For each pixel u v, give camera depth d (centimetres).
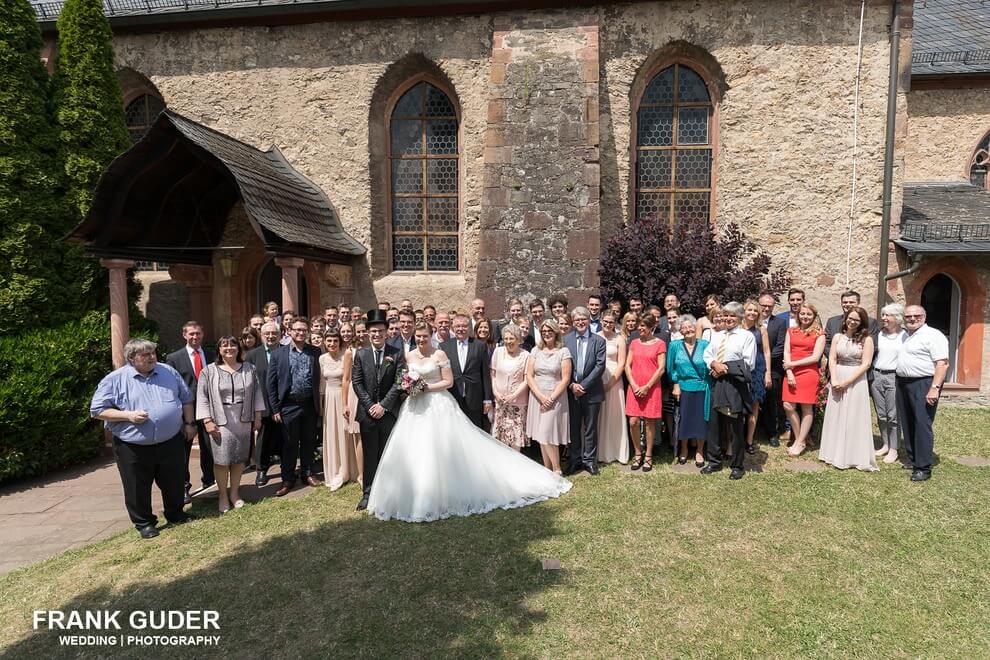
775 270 948
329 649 315
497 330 745
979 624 325
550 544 430
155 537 472
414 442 502
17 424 620
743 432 562
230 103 1022
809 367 617
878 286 915
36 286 740
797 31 910
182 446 498
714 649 308
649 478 570
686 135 989
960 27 1317
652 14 934
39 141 774
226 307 1043
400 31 979
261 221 722
